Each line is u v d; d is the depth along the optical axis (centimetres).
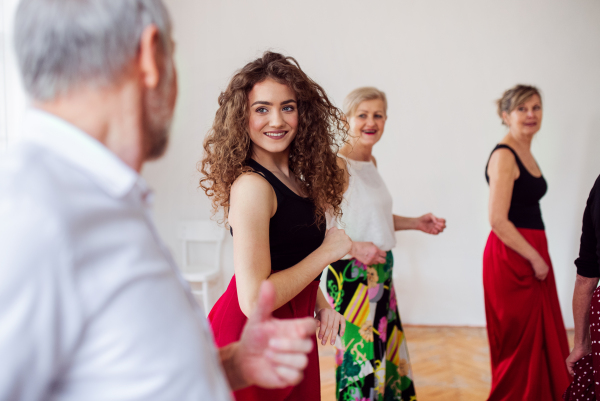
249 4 431
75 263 39
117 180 46
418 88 412
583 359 125
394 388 224
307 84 131
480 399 268
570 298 398
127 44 49
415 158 416
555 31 393
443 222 245
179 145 445
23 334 36
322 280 421
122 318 42
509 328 231
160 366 44
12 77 279
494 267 238
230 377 65
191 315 49
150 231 50
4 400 36
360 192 212
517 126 248
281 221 121
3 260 36
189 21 440
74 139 46
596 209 123
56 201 40
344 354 208
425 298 418
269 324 61
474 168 409
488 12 400
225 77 437
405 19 411
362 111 227
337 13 419
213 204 134
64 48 46
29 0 47
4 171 41
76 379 42
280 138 126
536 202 244
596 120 391
